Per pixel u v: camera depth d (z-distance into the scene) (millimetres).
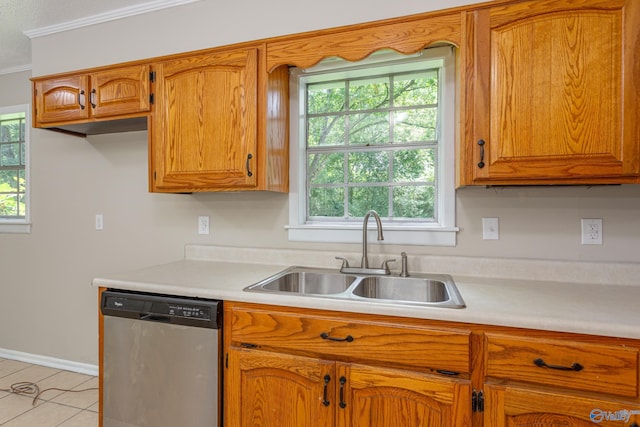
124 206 2289
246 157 1670
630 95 1214
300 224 1959
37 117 2053
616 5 1222
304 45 1606
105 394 1499
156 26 2066
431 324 1128
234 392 1316
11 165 2793
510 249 1638
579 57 1259
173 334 1386
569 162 1274
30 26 2242
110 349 1487
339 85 1986
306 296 1265
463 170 1394
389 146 1902
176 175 1787
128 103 1864
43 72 2322
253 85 1661
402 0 1641
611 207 1524
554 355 1021
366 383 1170
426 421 1116
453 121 1689
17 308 2592
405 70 1845
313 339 1229
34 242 2523
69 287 2436
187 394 1368
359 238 1841
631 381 963
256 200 2020
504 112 1335
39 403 2059
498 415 1062
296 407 1246
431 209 1845
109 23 2166
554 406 1018
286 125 1900
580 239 1558
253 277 1603
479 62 1362
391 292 1646
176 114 1781
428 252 1741
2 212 2805
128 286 1490
